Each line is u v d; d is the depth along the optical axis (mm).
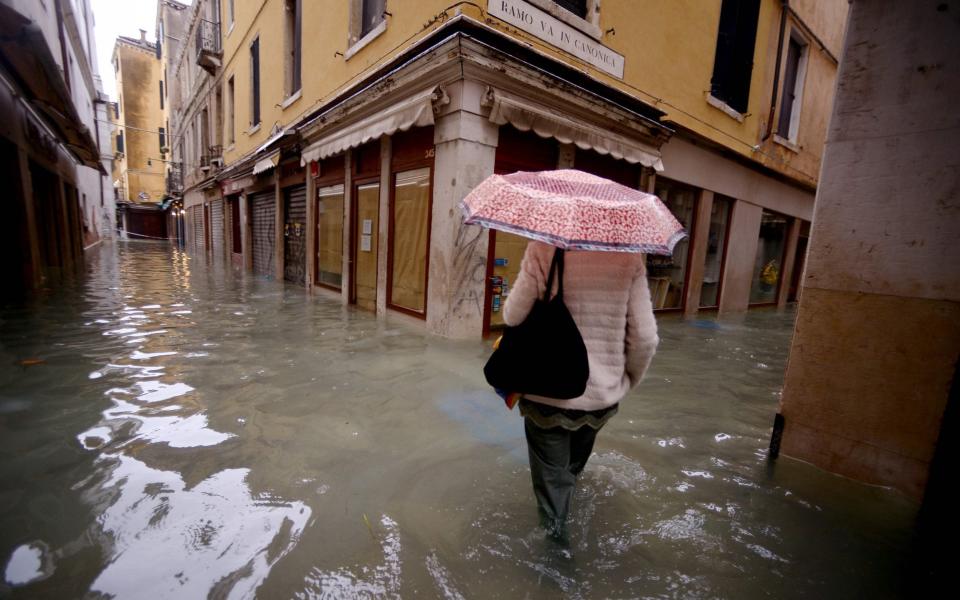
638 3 6984
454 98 5215
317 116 8547
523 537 1942
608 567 1797
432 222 5730
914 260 2273
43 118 10141
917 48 2219
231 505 2088
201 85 18969
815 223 2617
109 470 2348
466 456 2674
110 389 3506
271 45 11297
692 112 8352
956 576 1815
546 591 1655
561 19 5906
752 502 2307
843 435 2553
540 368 1629
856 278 2471
